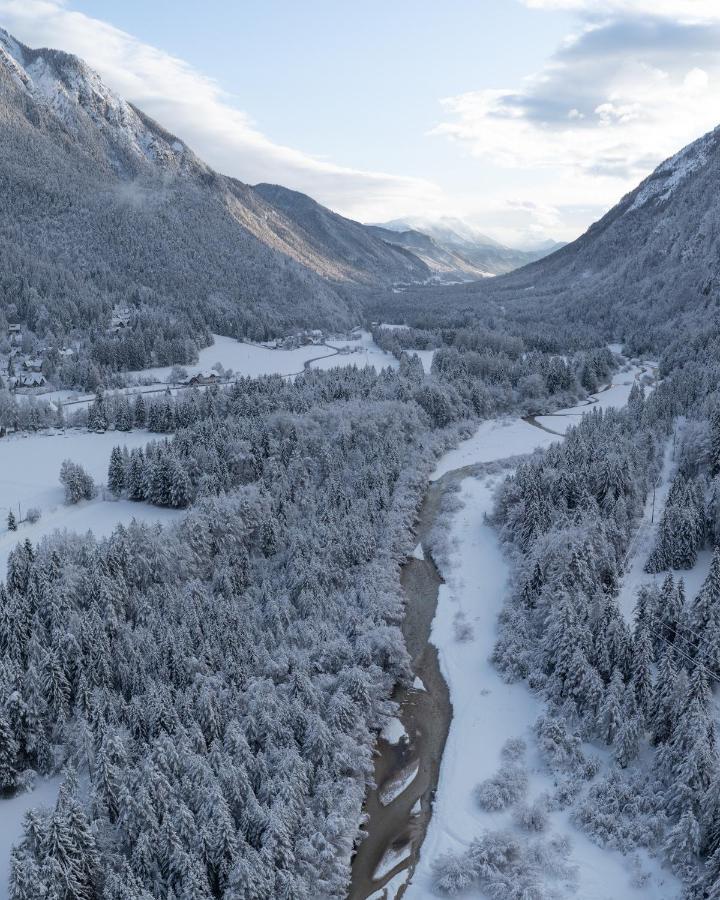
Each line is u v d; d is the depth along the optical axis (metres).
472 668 102.94
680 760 74.56
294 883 65.25
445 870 71.56
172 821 65.69
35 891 59.09
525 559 121.12
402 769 86.88
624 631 88.44
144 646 89.25
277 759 77.44
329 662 97.50
